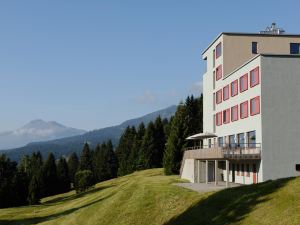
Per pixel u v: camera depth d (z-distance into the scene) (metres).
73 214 46.66
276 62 49.56
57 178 122.06
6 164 90.75
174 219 34.12
